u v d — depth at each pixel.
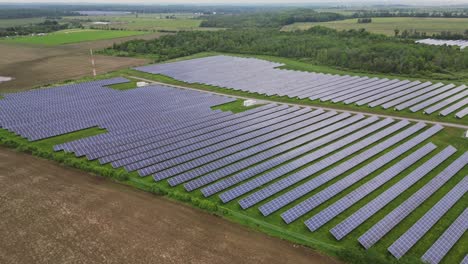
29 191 40.91
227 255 31.17
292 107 74.75
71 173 45.59
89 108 72.06
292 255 31.70
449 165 48.50
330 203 40.62
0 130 60.34
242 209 38.91
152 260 30.30
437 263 31.12
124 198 39.94
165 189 41.78
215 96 82.56
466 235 34.94
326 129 62.41
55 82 96.94
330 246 33.22
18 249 31.52
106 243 32.28
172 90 87.81
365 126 65.06
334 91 87.50
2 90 88.06
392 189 42.59
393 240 34.41
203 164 49.41
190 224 35.50
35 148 52.03
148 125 62.88
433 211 38.03
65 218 35.84
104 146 53.22
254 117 68.12
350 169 48.72
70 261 30.16
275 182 44.59
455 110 73.56
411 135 60.97
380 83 96.75
